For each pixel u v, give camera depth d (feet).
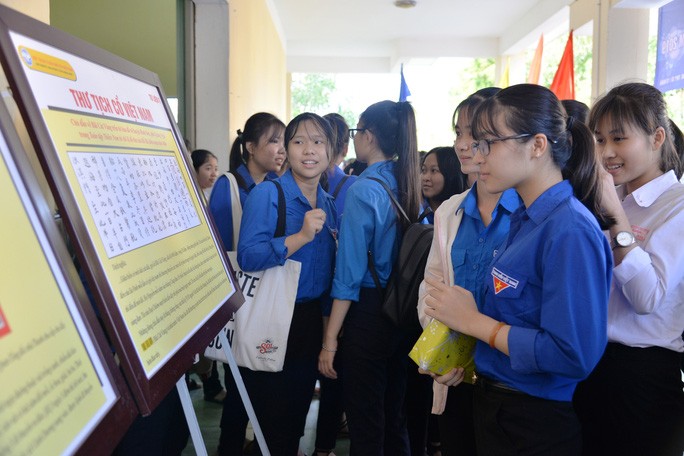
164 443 4.86
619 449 4.67
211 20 12.10
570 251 3.44
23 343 2.06
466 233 5.01
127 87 3.81
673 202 4.49
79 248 2.69
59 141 2.81
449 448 5.00
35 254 2.31
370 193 5.81
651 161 4.61
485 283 4.22
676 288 4.47
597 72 15.19
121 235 3.14
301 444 8.01
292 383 5.96
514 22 23.89
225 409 6.85
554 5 18.93
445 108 48.32
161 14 16.49
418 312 5.35
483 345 4.08
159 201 3.79
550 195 3.68
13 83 2.58
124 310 2.93
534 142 3.59
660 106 4.56
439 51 26.76
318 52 29.66
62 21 16.55
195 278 3.97
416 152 6.18
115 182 3.26
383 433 6.07
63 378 2.24
